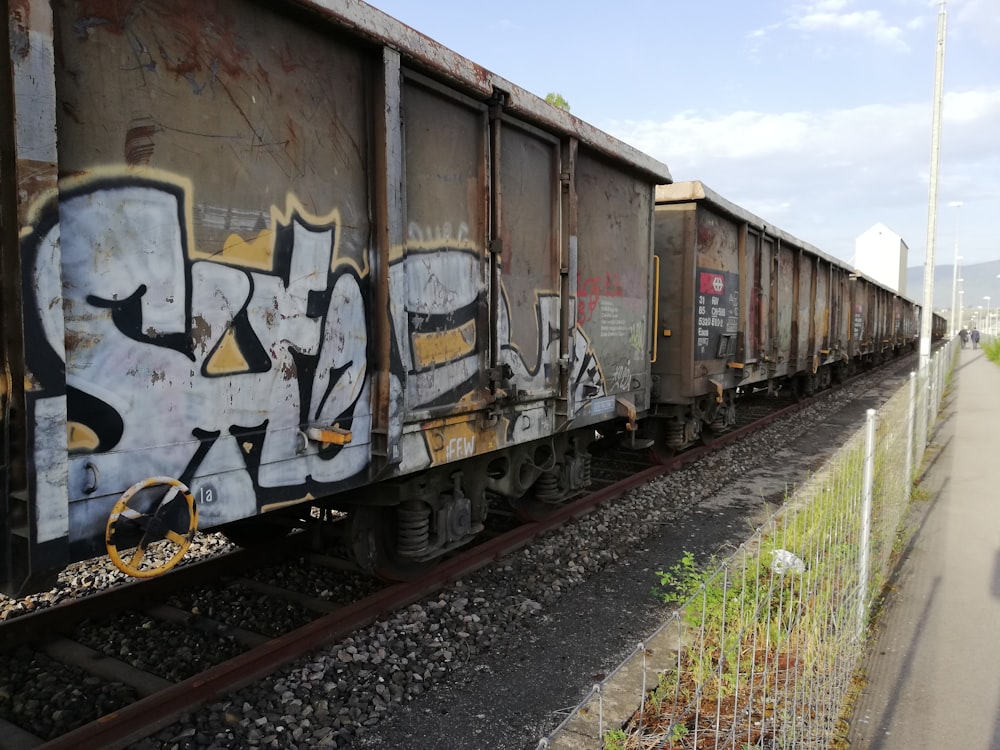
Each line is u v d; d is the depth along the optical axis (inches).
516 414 193.9
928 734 124.7
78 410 93.0
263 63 119.5
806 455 395.5
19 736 120.1
